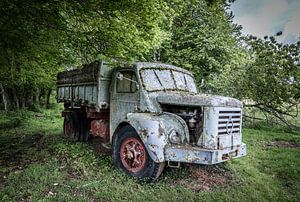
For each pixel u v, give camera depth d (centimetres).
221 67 1324
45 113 1689
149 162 457
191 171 516
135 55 606
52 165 518
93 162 548
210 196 406
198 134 455
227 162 576
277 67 1296
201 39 1300
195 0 685
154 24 571
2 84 1534
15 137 866
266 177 514
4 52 675
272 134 1091
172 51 1350
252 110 1402
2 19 534
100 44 586
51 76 1354
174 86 575
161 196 398
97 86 606
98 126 671
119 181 452
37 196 381
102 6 486
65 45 634
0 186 421
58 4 502
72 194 398
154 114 493
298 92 1250
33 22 552
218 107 447
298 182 507
